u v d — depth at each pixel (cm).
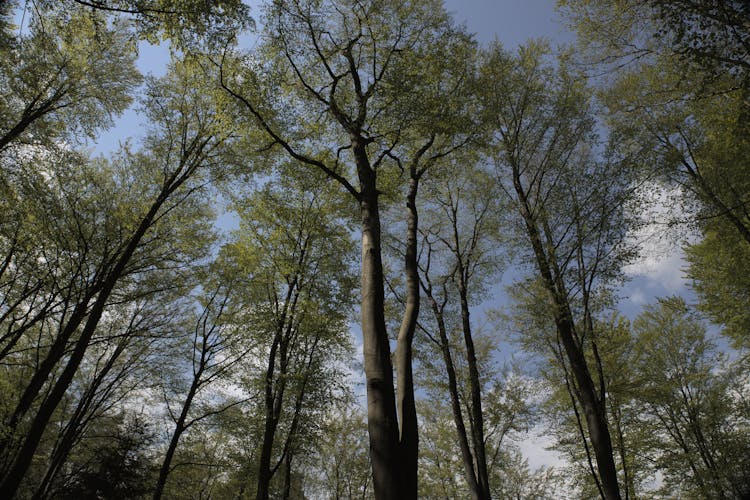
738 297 1328
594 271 1031
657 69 939
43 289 1262
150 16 753
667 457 1731
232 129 930
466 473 1141
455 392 1252
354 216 1344
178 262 1419
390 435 457
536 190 1233
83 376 1673
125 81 1334
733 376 1802
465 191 1513
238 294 1460
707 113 971
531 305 1174
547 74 1234
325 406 1206
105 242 1259
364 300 563
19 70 1143
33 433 921
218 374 1428
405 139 873
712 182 1035
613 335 1532
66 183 1249
